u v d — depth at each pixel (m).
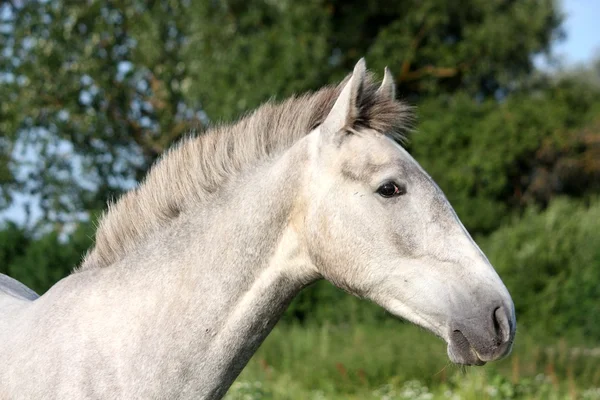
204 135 3.60
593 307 15.26
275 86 18.02
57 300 3.46
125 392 3.25
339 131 3.41
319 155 3.41
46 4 19.86
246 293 3.39
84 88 19.95
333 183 3.36
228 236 3.41
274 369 10.05
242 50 18.67
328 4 20.62
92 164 19.89
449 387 8.92
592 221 17.08
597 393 8.57
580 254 16.09
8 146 19.86
